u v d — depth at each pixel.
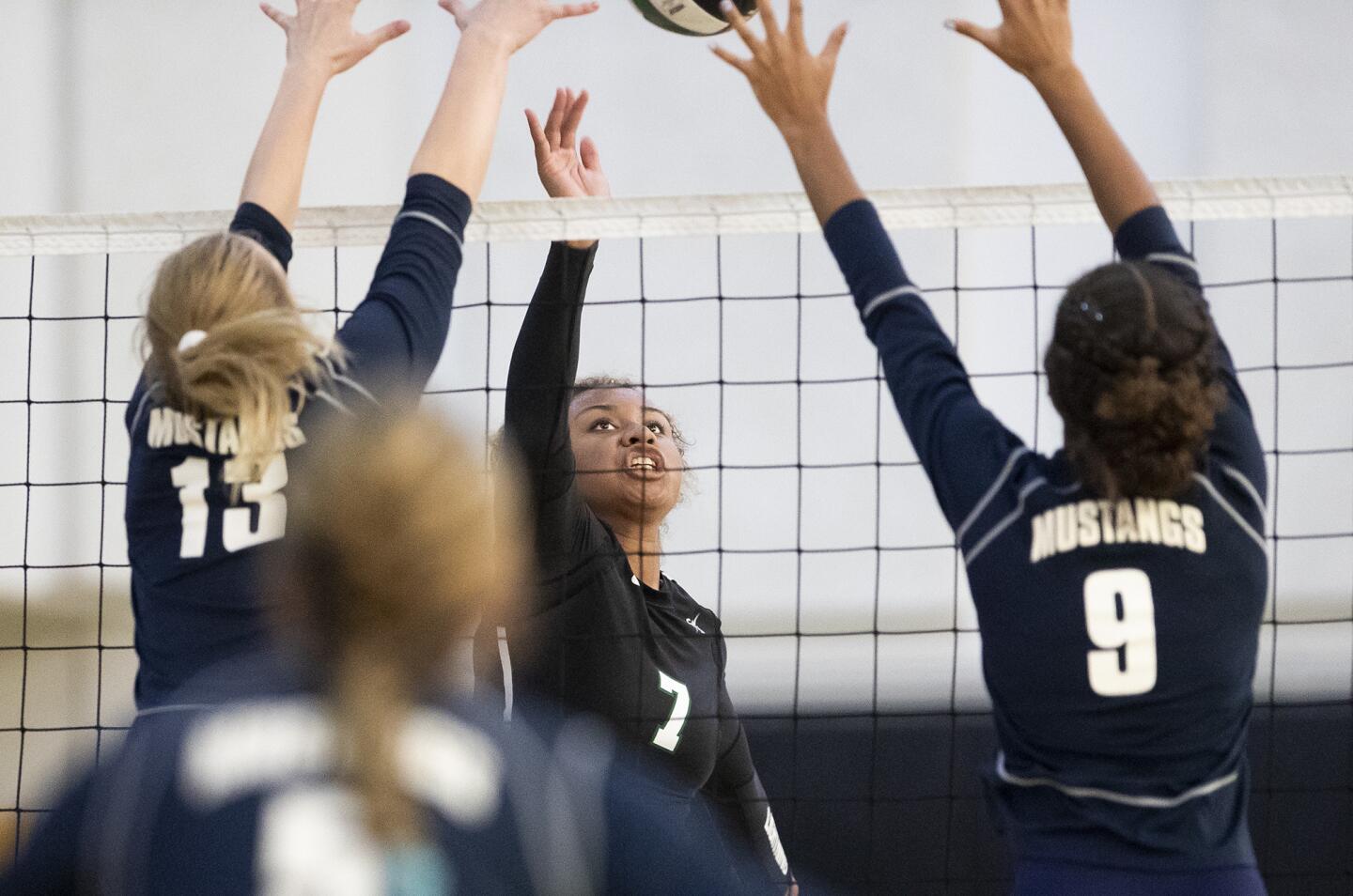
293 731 5.14
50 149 24.70
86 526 24.20
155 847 4.98
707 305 24.36
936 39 25.02
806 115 9.16
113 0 24.95
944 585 24.12
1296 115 24.80
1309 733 20.17
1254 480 7.91
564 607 11.20
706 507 24.34
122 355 24.38
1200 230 24.33
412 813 4.99
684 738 11.50
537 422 11.06
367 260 24.81
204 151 24.94
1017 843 7.89
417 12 25.06
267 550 7.93
